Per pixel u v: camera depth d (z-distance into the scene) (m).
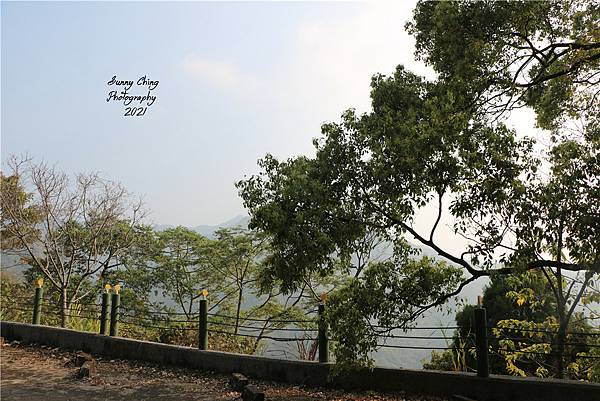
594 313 8.52
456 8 7.09
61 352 10.48
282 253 6.54
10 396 6.93
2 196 16.03
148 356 9.52
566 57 7.71
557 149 5.73
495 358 9.84
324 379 7.54
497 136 5.78
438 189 6.15
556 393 6.02
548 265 5.87
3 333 12.18
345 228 6.50
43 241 16.61
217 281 18.48
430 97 7.27
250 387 6.83
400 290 6.53
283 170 6.71
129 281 18.48
